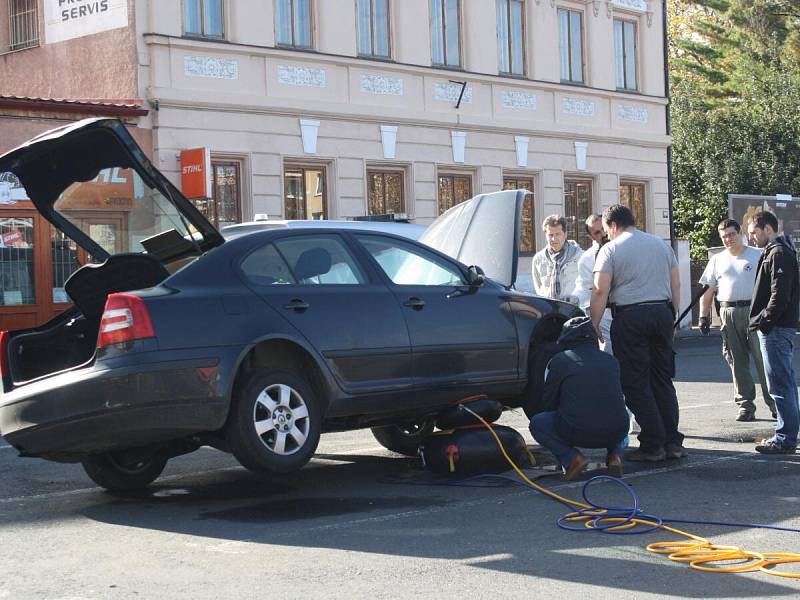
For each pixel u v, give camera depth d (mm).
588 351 9305
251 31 24062
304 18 25344
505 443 9617
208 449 11906
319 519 8039
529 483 9109
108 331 8242
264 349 9016
